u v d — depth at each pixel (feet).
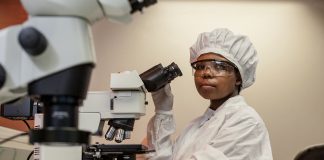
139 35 9.23
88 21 2.41
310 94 8.85
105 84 8.96
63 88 2.22
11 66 2.31
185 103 8.85
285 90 8.87
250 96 8.86
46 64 2.23
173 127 6.14
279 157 8.61
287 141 8.68
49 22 2.27
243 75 6.11
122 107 4.53
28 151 6.24
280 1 9.31
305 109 8.79
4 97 2.58
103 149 4.48
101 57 9.11
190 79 8.95
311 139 8.66
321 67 8.97
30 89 2.27
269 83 8.90
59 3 2.26
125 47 9.18
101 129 4.63
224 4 9.32
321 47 9.08
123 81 4.50
